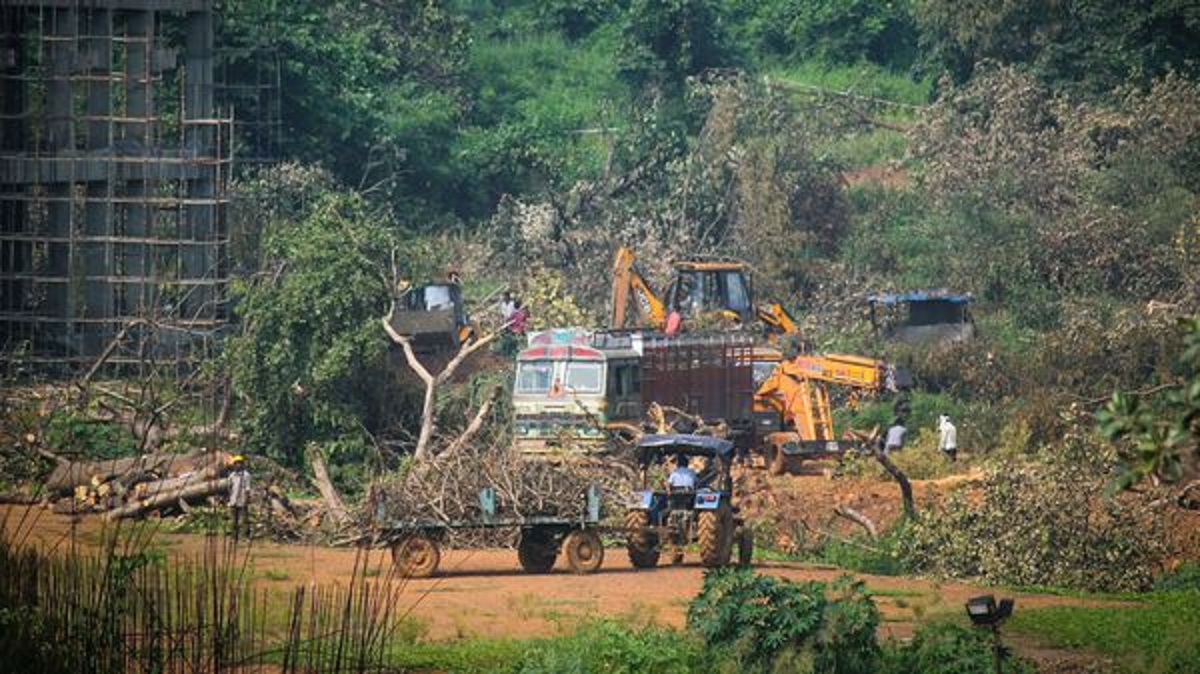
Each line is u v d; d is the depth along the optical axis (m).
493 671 74.62
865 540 133.25
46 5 189.00
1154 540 123.62
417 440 149.62
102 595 62.25
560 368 145.25
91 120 184.38
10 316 174.88
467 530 112.31
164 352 172.88
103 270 183.00
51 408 149.75
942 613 95.12
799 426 157.25
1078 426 138.12
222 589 64.44
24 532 114.00
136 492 128.62
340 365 146.38
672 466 117.06
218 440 144.12
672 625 88.19
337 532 123.75
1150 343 177.00
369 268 152.38
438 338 178.25
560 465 116.94
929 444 165.88
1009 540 120.19
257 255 185.00
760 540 133.50
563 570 111.00
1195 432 43.81
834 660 73.75
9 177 181.62
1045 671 81.25
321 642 68.50
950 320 198.12
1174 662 82.19
